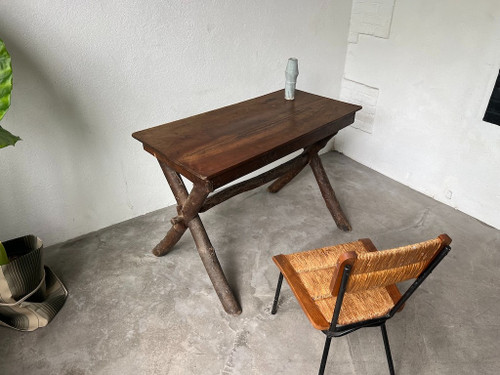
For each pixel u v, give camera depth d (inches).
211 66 92.0
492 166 93.7
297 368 61.6
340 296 43.9
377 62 111.7
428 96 102.0
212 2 84.8
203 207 74.6
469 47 89.9
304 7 102.1
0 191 74.6
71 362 61.6
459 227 97.1
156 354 63.1
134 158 90.5
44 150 76.5
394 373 58.6
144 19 77.2
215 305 72.6
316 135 75.2
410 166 113.1
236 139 67.5
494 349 65.4
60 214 84.9
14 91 68.7
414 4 97.3
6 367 60.6
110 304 72.2
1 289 62.7
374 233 93.9
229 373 60.5
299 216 99.5
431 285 78.5
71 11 68.7
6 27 63.8
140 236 90.9
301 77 113.1
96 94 78.2
